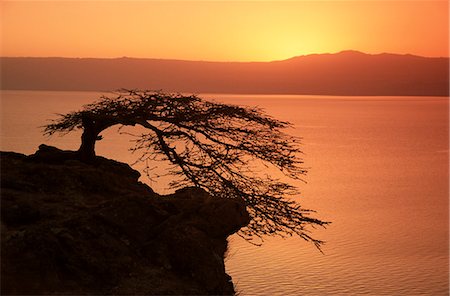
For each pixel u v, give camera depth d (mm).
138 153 146125
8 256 13508
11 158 19078
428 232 81125
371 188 125812
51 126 19859
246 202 18281
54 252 13898
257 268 51312
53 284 13555
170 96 19562
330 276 52000
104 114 19453
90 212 15578
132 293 14031
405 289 51500
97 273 14195
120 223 15461
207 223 16156
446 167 169750
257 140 19109
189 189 18672
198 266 15203
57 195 16703
